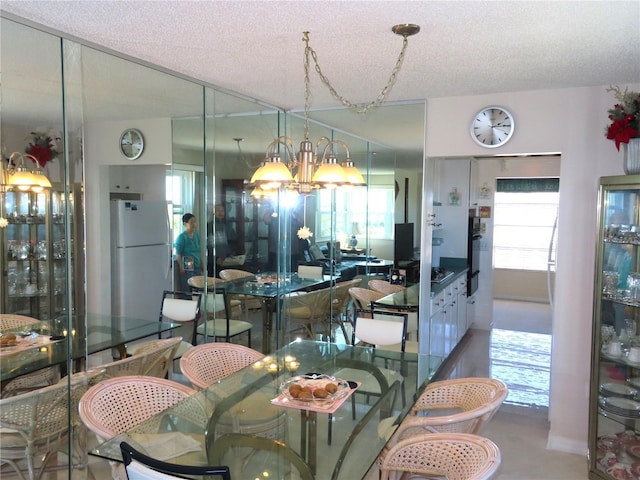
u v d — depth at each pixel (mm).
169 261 3729
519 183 8344
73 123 2842
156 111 3465
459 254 5949
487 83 3338
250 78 3377
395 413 2352
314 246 4809
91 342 3066
